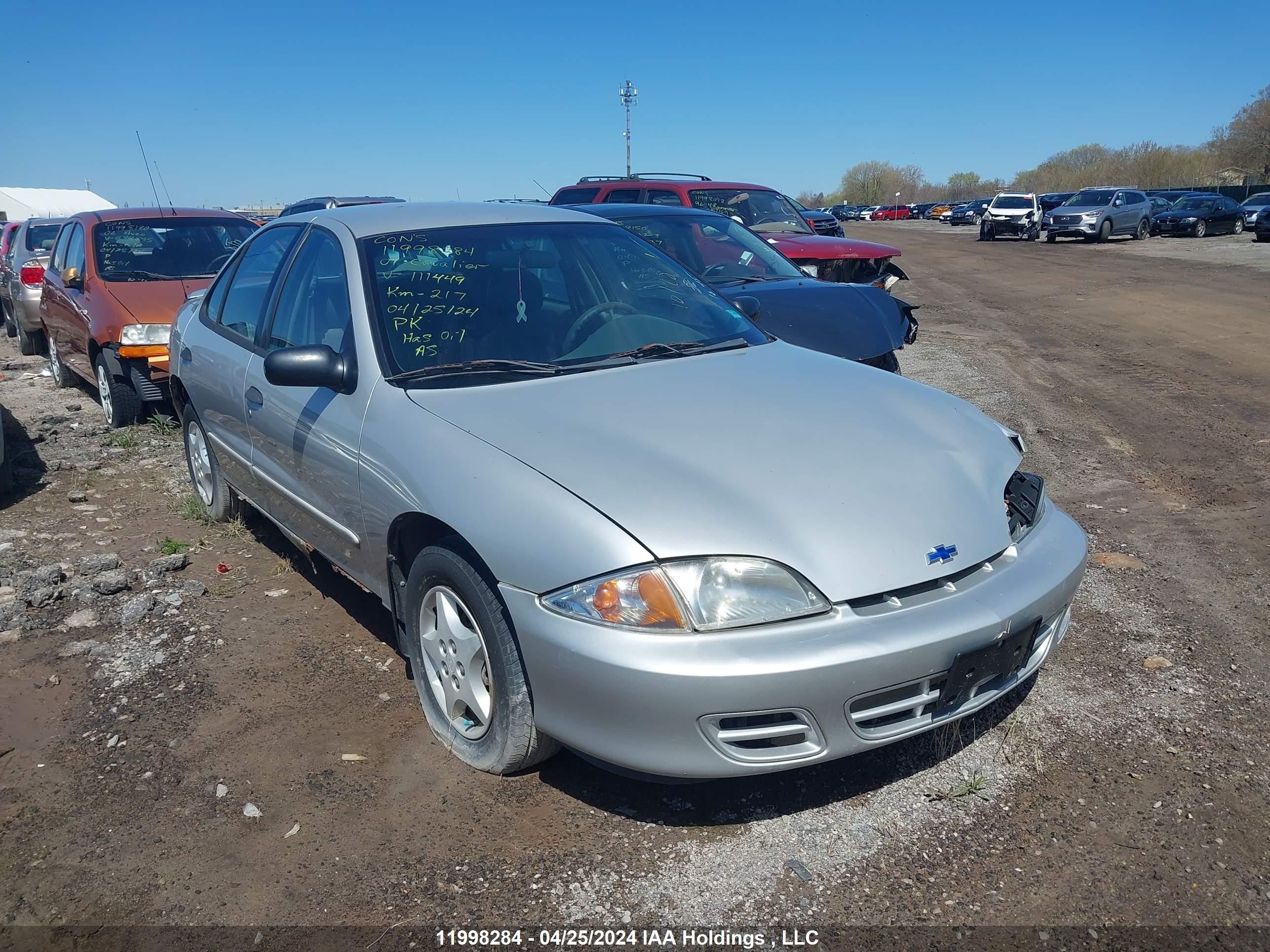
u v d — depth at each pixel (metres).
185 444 5.47
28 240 13.41
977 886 2.48
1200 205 33.72
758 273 6.78
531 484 2.62
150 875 2.55
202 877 2.54
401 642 3.34
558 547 2.49
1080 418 7.39
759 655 2.35
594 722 2.46
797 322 5.80
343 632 3.96
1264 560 4.54
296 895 2.48
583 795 2.87
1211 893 2.44
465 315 3.45
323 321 3.65
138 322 7.27
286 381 3.27
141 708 3.38
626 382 3.18
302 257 4.00
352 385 3.30
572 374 3.24
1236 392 8.28
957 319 13.58
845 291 6.26
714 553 2.42
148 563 4.71
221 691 3.49
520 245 3.83
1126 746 3.07
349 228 3.74
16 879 2.55
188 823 2.76
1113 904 2.41
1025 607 2.66
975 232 45.78
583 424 2.85
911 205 74.31
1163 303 15.02
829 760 2.48
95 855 2.63
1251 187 54.06
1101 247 29.84
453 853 2.62
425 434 2.94
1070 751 3.05
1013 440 3.36
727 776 2.43
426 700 3.15
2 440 5.67
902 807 2.79
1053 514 3.16
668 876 2.53
